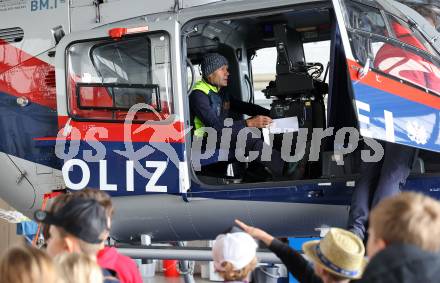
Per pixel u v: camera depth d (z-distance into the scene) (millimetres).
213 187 4766
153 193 4863
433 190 4426
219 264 2742
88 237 2768
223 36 5664
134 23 4938
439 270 1991
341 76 4766
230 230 3000
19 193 5250
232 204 4789
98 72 4949
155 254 4738
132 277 3076
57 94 4988
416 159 4469
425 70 4473
